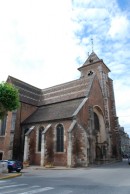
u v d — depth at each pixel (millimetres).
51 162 25844
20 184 10688
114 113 39938
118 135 38438
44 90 39844
